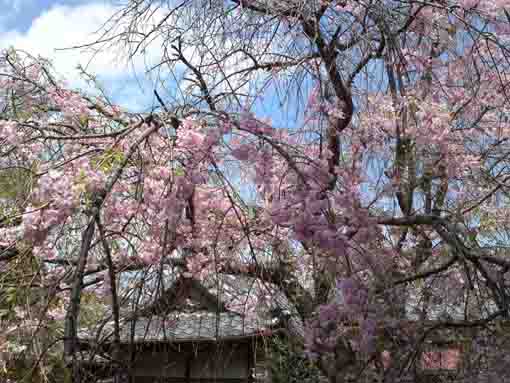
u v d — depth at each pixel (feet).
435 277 15.79
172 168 11.55
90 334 13.17
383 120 14.65
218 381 22.91
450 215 14.88
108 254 9.87
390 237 15.79
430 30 14.73
